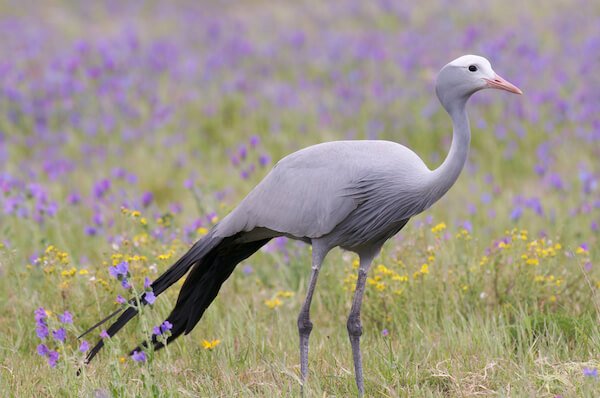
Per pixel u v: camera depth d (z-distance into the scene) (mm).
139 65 23641
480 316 10023
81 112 20875
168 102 21250
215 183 15383
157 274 10625
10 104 21078
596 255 11773
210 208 13234
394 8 30797
